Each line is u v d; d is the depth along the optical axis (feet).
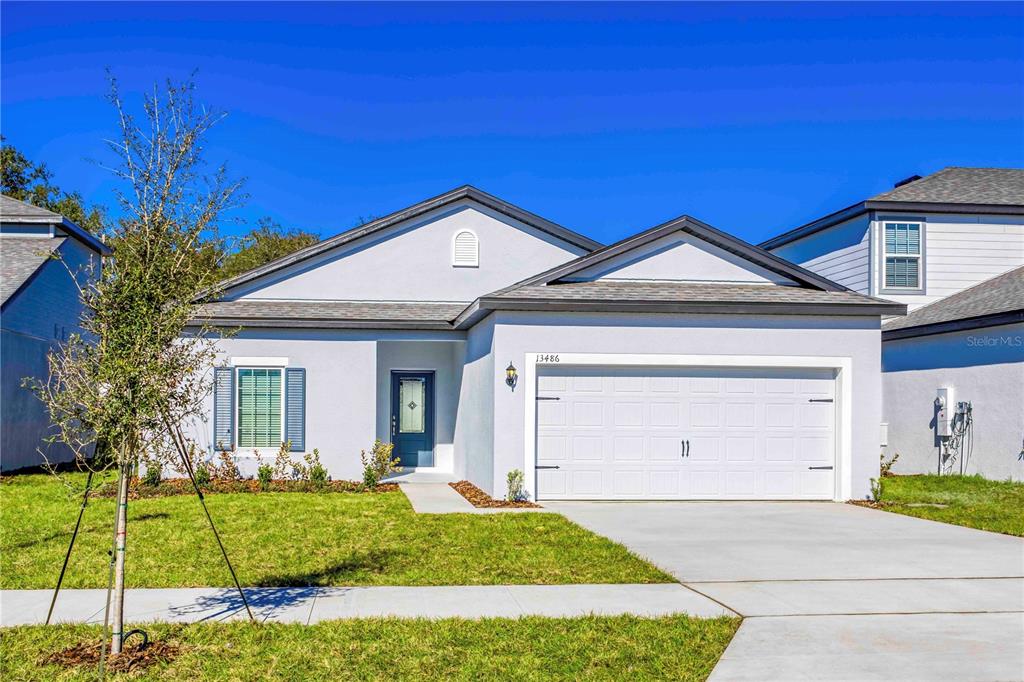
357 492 57.72
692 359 53.36
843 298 55.21
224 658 22.99
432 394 71.10
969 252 75.61
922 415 71.05
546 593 29.84
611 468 53.06
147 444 23.86
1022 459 60.03
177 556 35.14
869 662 23.03
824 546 38.58
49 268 76.07
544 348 52.54
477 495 54.70
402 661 22.84
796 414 54.29
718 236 57.36
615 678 21.86
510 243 71.56
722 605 28.37
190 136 24.48
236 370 62.64
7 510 46.93
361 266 70.59
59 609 27.50
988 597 29.63
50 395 24.31
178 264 24.17
